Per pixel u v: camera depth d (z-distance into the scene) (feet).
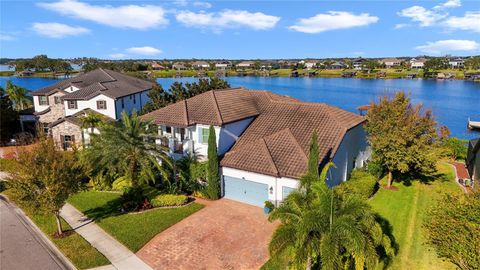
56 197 68.80
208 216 82.17
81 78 187.73
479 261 40.19
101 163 83.82
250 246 68.28
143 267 61.36
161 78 581.53
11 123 169.89
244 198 91.20
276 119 106.52
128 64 551.59
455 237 43.78
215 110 102.37
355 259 41.88
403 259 63.10
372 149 104.68
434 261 62.34
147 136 86.58
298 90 426.92
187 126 98.84
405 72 648.79
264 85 494.18
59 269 61.05
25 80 497.05
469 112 273.13
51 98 165.27
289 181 82.12
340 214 44.75
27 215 84.28
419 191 98.68
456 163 130.82
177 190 96.02
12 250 67.77
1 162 112.16
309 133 95.45
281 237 45.01
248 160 89.71
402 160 94.79
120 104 157.69
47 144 71.15
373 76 632.38
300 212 47.06
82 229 75.92
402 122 94.63
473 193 48.83
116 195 96.94
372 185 92.38
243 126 105.91
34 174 66.85
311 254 44.98
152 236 72.13
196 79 550.77
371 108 104.94
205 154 100.99
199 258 64.18
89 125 133.49
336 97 355.56
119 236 71.92
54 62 581.12
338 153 91.66
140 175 87.35
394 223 77.77
